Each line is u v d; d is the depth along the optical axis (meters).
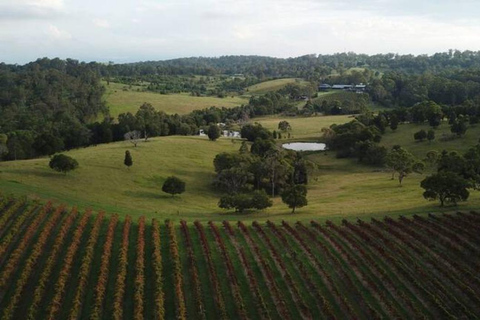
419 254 56.41
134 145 143.62
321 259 57.59
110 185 103.38
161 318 43.31
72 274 52.12
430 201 83.81
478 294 47.34
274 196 113.62
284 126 190.88
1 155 127.94
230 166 118.81
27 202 71.12
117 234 64.00
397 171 120.31
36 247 55.56
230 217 81.69
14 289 48.28
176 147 147.75
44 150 126.50
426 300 46.88
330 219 72.81
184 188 102.50
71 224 65.75
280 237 64.31
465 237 60.31
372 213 76.88
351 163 146.75
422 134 152.38
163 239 64.06
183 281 52.09
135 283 48.94
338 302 47.75
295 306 47.22
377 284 50.78
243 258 57.59
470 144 140.75
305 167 123.25
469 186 75.25
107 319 44.34
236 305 47.47
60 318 44.22
